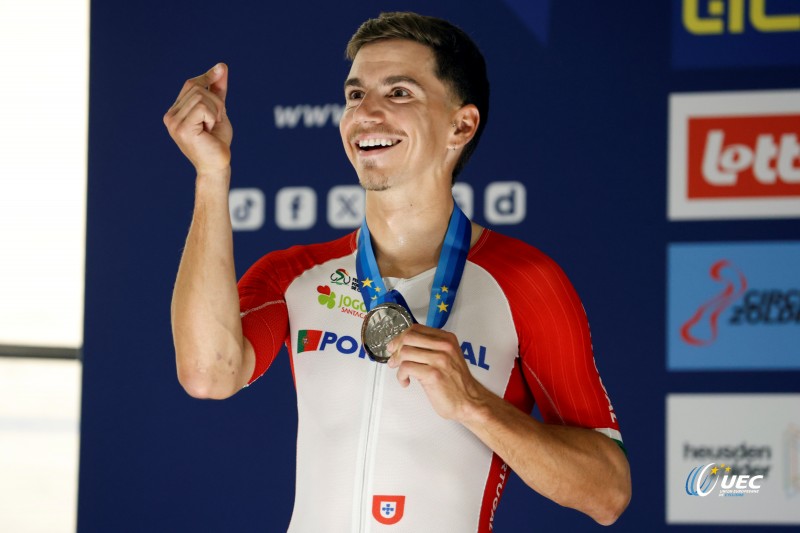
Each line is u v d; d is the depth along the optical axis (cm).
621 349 1211
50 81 1529
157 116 1310
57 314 1525
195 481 1258
